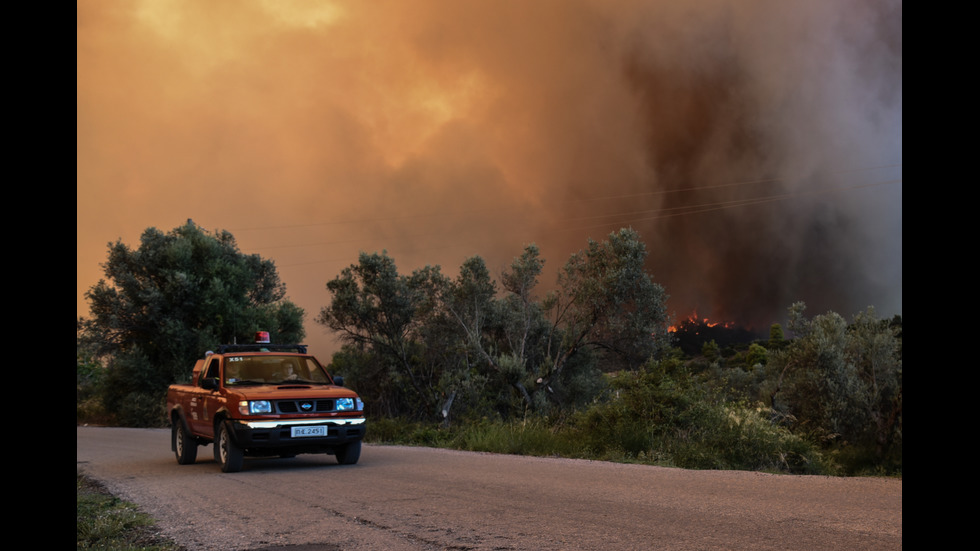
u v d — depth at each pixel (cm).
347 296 2720
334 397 1115
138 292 3569
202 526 629
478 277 2867
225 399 1103
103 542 570
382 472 1013
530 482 862
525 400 2619
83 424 3694
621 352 2809
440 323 2834
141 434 2461
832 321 2012
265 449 1079
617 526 565
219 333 3612
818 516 586
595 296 2730
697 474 920
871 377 1886
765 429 1277
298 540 550
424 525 593
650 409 1388
